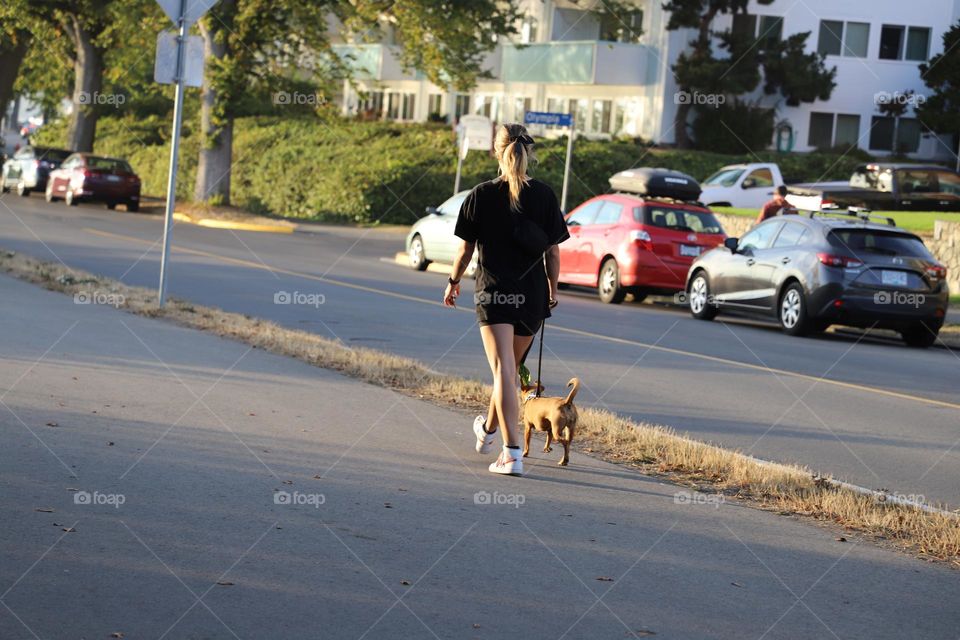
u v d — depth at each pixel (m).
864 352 18.83
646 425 10.84
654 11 53.69
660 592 6.19
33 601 5.51
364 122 58.09
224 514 7.15
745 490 8.59
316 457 8.79
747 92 52.12
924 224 30.59
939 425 12.04
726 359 16.47
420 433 9.91
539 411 9.09
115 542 6.46
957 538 7.38
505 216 8.53
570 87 58.31
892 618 5.99
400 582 6.09
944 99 47.47
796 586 6.43
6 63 60.47
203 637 5.21
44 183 50.22
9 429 9.00
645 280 25.06
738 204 42.44
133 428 9.37
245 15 42.47
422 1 41.12
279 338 14.56
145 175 58.78
